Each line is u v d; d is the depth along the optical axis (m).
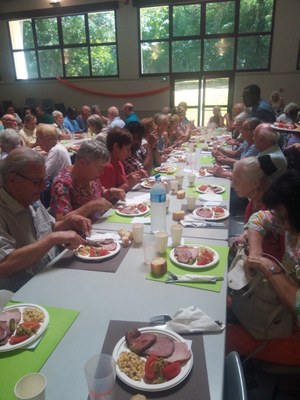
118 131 2.51
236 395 0.77
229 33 8.23
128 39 8.80
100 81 9.41
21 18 9.30
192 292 1.19
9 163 1.37
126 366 0.83
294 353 1.29
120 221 1.92
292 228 1.27
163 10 8.39
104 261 1.42
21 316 1.04
